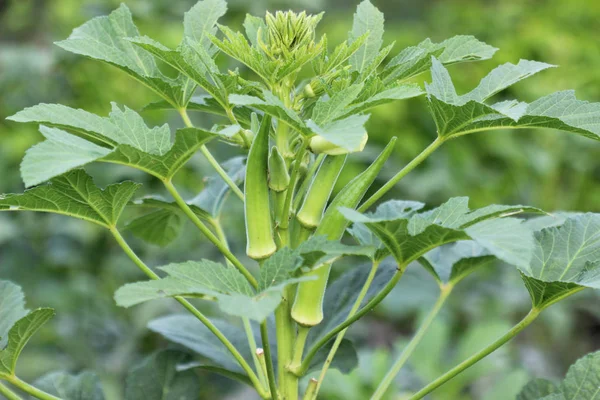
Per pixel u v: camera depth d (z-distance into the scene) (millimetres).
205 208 1709
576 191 3096
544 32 3443
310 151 1516
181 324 1708
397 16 5254
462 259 1610
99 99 2953
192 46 1466
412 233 1414
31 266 2654
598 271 1492
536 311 1494
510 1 4203
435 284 2596
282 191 1507
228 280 1390
